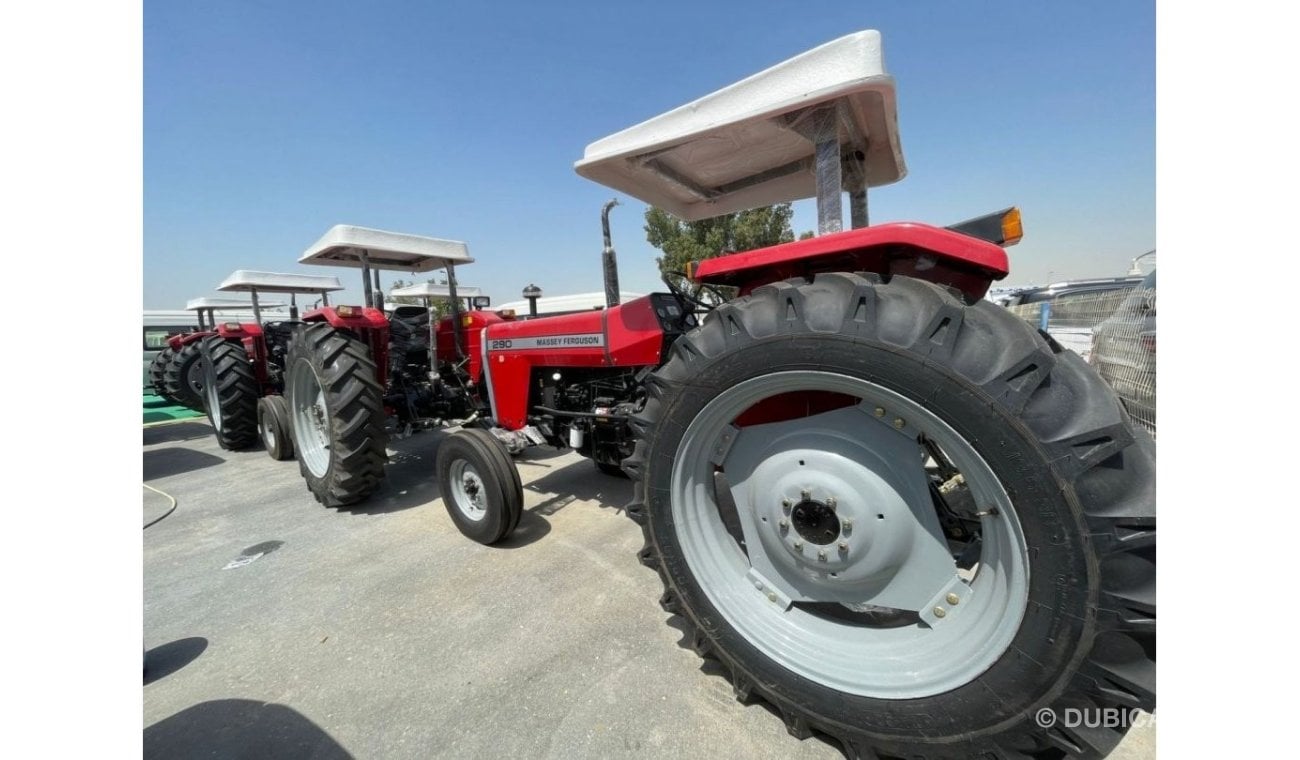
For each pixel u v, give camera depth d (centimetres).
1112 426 96
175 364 672
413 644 187
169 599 228
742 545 206
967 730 115
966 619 124
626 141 189
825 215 159
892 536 131
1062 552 101
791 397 150
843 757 134
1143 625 94
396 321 443
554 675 168
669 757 135
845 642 140
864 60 136
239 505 356
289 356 352
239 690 168
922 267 147
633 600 211
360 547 275
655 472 160
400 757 139
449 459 274
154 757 142
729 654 152
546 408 292
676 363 155
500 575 235
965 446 111
